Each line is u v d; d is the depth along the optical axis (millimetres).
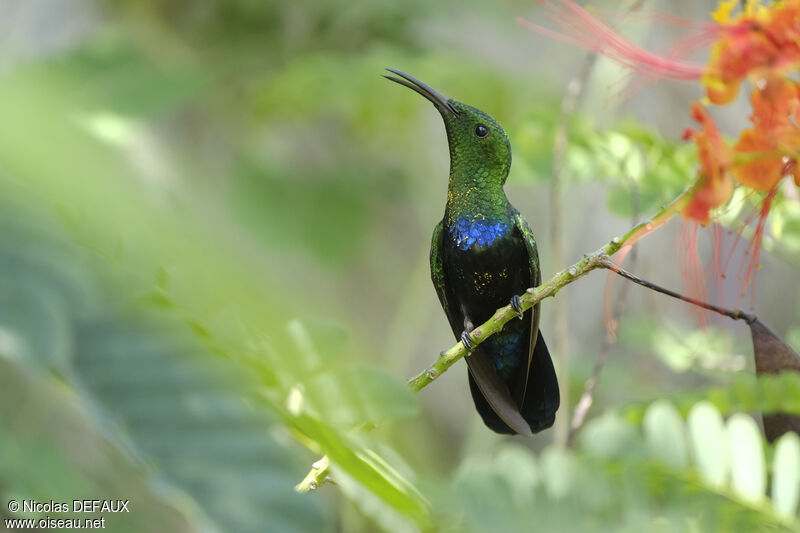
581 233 13445
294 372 2191
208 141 10039
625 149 7293
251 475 1580
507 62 13844
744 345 8320
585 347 13875
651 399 5312
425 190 12984
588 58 7047
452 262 7051
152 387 1618
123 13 10031
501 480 3176
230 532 1506
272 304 1862
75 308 1585
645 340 8008
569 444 5828
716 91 3709
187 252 1752
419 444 8586
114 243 1677
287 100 11219
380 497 2404
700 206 3775
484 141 6844
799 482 4156
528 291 4445
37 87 1626
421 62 11359
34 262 1552
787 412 4656
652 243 11461
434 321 15016
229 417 1637
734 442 4172
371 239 11945
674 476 3924
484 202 6891
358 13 12016
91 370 1593
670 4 8922
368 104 11305
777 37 3652
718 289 4477
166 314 1729
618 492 3537
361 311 11789
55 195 1542
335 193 11117
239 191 6691
